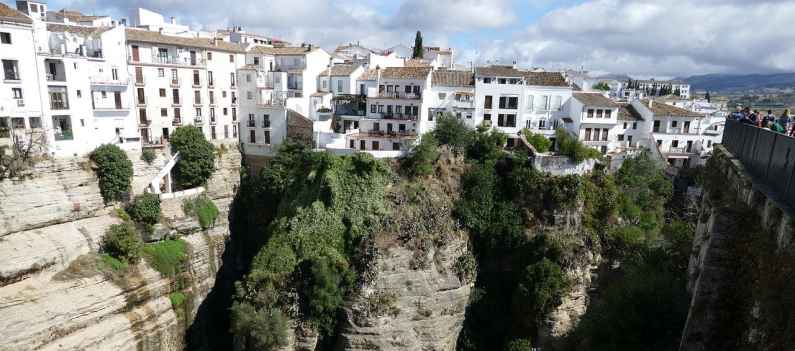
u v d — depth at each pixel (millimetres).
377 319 47938
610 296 35219
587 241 52562
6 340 40938
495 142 59969
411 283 49562
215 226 64438
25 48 49312
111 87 59062
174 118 66938
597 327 32219
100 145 56000
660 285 29891
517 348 48562
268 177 65188
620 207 55406
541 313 48594
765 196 20031
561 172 56281
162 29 77875
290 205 57438
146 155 59719
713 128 77938
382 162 55344
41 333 42875
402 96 67000
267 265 49875
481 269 55281
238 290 48844
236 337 49781
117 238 51656
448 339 51469
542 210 55156
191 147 62812
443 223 53219
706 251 22562
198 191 63000
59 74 53156
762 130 22172
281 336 45688
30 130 49312
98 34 57719
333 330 49062
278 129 70812
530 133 61781
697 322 21766
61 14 75625
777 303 16531
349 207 52719
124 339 48406
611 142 65625
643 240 51969
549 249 51125
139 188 59062
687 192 59969
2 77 47656
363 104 69375
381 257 49094
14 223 46594
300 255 50438
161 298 53906
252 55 75312
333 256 49062
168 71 65688
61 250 48375
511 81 67500
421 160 56875
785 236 17125
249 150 72375
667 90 158500
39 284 45625
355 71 72562
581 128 64188
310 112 73375
